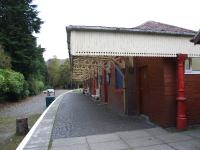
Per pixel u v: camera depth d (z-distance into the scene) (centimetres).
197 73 1004
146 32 927
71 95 4188
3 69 3128
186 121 952
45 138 919
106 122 1163
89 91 4069
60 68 9706
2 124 1533
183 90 945
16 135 1138
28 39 3969
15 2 4031
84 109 1797
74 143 830
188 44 983
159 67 988
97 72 2611
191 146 729
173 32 951
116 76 1555
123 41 911
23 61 3953
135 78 1251
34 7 4197
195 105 991
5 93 3209
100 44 888
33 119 1650
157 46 946
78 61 1619
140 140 816
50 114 1575
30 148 802
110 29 889
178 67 946
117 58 1286
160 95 987
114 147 761
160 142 783
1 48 3400
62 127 1116
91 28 873
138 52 923
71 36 873
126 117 1253
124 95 1312
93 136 906
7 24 3947
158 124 1005
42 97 4178
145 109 1161
